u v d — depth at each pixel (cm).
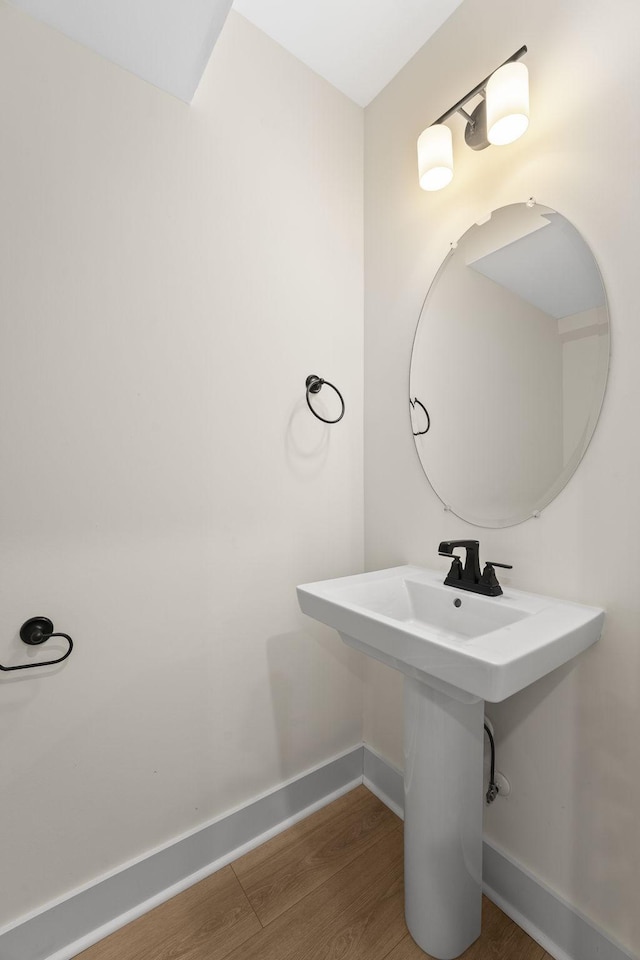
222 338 136
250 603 144
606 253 100
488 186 127
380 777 165
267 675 148
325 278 162
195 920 118
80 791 113
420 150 129
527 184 117
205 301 133
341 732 169
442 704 103
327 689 164
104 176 115
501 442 123
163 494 126
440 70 142
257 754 146
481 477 129
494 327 125
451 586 124
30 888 106
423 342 148
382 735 166
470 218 133
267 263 146
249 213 142
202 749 134
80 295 112
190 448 131
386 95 164
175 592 128
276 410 149
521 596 113
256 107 144
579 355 106
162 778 126
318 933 114
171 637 128
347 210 170
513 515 121
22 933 104
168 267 126
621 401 98
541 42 113
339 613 109
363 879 130
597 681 102
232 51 139
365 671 174
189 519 131
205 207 132
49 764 109
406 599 134
